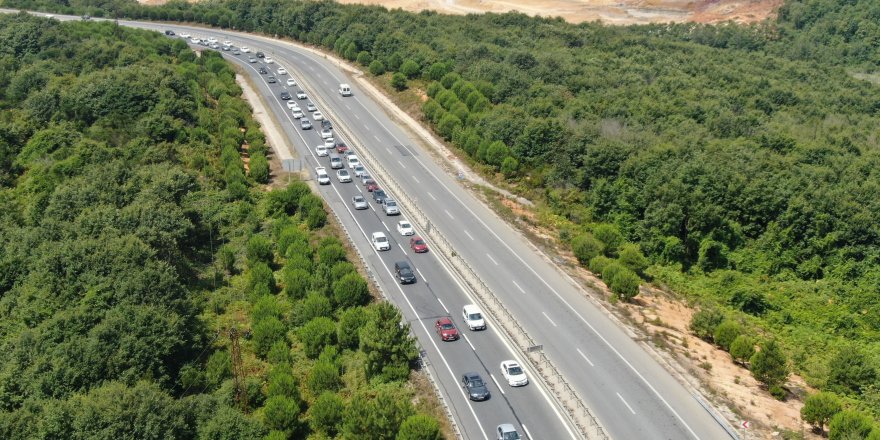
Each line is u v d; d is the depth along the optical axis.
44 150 92.94
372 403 49.19
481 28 164.50
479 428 51.09
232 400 53.91
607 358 59.75
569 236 81.88
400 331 57.38
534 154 98.62
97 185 79.38
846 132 106.50
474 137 103.50
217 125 111.12
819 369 63.06
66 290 61.16
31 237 70.50
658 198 85.25
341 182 97.81
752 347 60.75
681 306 72.44
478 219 86.56
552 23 179.62
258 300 65.25
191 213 80.50
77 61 121.25
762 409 54.38
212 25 186.75
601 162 92.75
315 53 160.75
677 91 124.12
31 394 51.81
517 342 61.00
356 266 74.38
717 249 80.94
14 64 119.19
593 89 125.25
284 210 87.56
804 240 80.62
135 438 45.59
